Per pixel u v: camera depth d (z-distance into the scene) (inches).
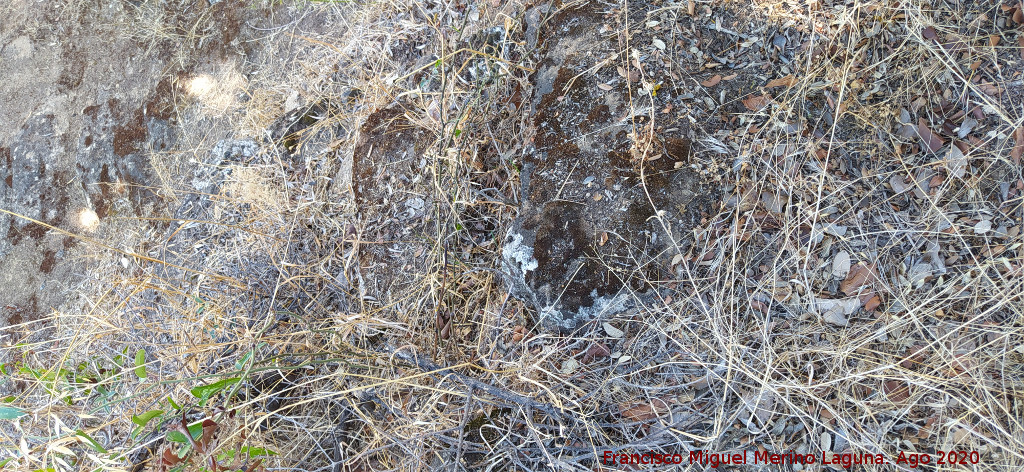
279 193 98.2
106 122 120.0
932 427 58.4
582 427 65.7
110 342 96.4
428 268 78.9
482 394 69.7
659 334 66.6
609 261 68.0
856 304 63.1
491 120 83.4
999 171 62.6
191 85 115.3
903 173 65.4
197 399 69.4
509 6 89.0
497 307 74.9
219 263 96.5
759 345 63.9
